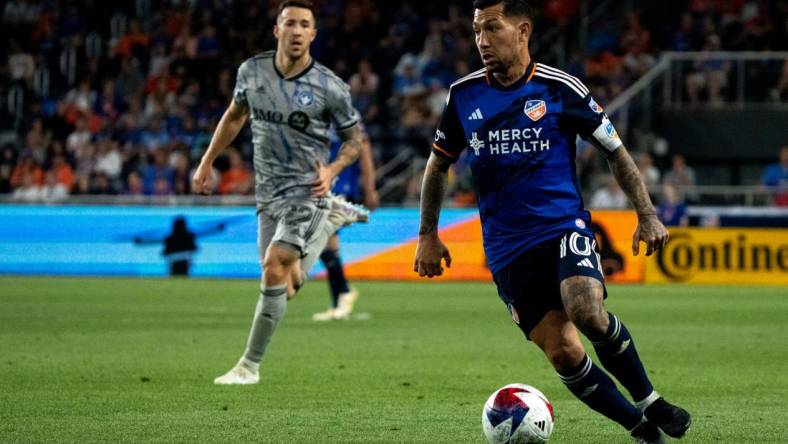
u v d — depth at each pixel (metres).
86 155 74.06
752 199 66.12
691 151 76.88
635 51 79.44
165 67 82.75
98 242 65.12
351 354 30.05
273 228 24.38
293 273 24.58
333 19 84.38
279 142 23.91
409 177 73.62
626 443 17.66
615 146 16.31
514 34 16.28
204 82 81.50
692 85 76.69
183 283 58.94
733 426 19.28
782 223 63.25
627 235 61.91
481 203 16.84
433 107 78.12
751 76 76.69
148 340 33.19
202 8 86.81
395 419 19.75
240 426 18.92
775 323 40.16
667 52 79.00
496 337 34.78
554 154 16.33
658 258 61.84
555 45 81.31
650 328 38.25
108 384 23.95
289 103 23.67
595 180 71.75
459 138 17.12
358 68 83.06
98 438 17.72
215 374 25.70
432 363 28.19
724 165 78.19
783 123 76.06
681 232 61.97
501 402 16.00
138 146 75.50
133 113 78.81
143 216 64.81
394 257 63.72
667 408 15.91
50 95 84.25
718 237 61.72
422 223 17.53
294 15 23.39
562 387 23.94
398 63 82.69
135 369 26.53
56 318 40.22
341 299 41.47
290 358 29.08
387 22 84.75
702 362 28.84
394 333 35.88
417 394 22.84
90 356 29.12
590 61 79.19
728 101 76.69
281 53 23.73
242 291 53.56
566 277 15.71
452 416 20.08
